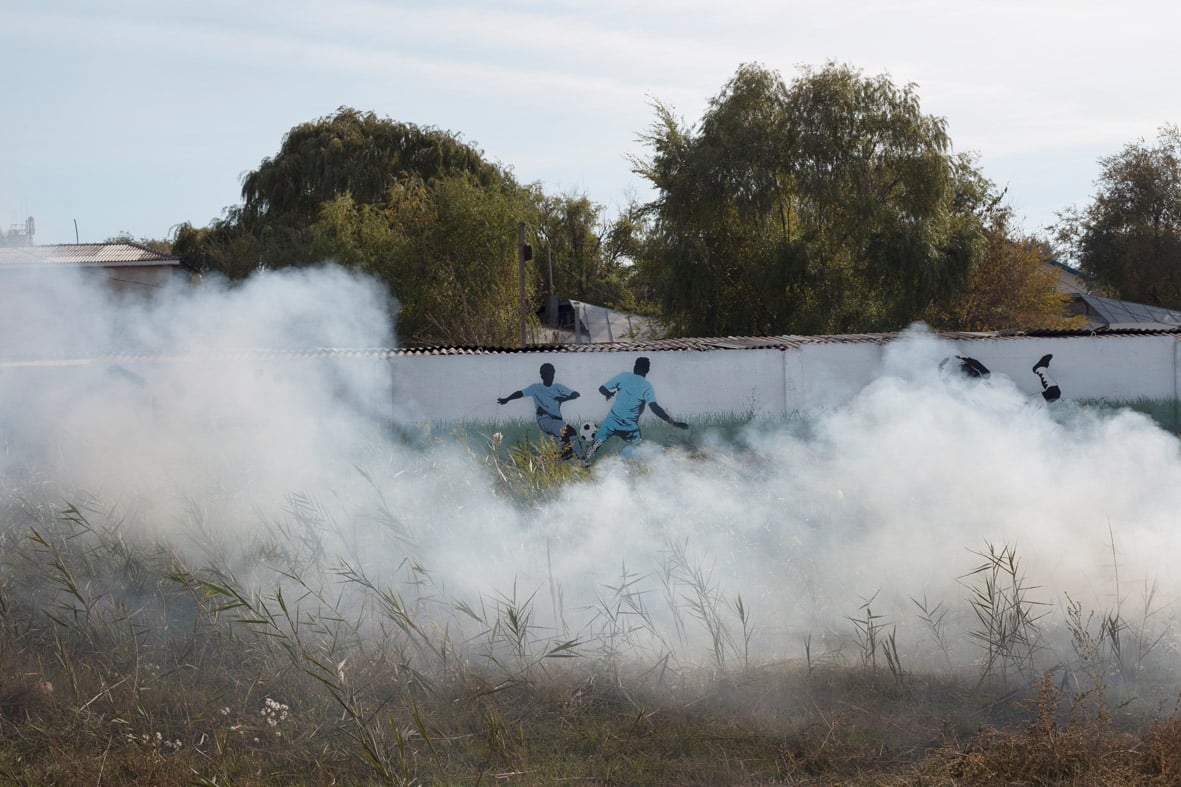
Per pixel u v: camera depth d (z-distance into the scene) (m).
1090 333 21.45
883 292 31.88
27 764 5.14
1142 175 48.62
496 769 5.05
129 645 6.50
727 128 32.41
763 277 31.86
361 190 41.53
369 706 5.72
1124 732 5.24
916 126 32.06
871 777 4.91
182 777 4.91
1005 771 4.87
